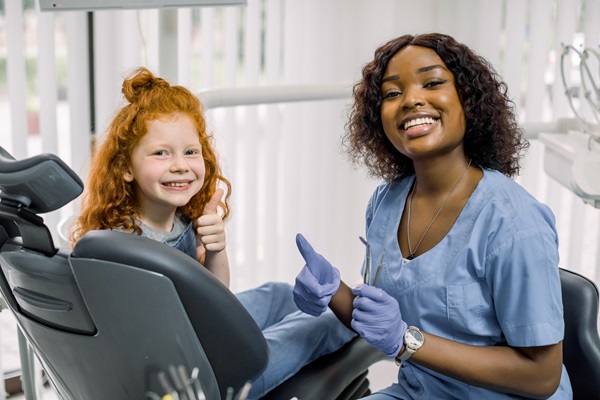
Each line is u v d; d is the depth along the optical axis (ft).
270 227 10.94
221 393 4.63
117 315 4.18
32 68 9.06
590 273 10.71
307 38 10.68
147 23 9.53
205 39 9.85
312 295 5.28
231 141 10.32
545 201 10.66
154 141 5.30
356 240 11.62
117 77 9.41
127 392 4.50
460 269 5.14
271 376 5.70
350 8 10.91
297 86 8.30
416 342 5.03
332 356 6.05
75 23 9.02
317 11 10.65
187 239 5.82
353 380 6.10
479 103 5.25
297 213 11.12
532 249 4.94
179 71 9.89
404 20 11.09
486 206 5.18
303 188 11.16
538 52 10.05
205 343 4.34
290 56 10.59
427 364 5.06
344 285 5.57
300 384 5.71
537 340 4.91
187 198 5.42
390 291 5.47
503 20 10.42
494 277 5.04
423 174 5.47
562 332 4.98
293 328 5.96
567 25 9.78
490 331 5.17
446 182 5.41
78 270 4.10
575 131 8.46
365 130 5.77
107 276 4.07
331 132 11.09
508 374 5.02
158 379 4.38
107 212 5.46
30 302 4.47
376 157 5.93
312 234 11.28
